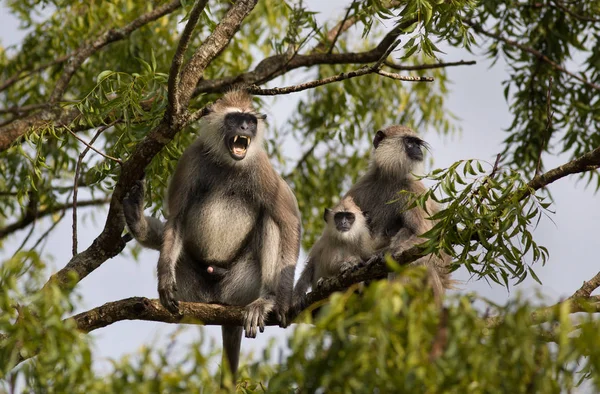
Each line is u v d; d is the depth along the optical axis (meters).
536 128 16.62
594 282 9.58
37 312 6.57
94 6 17.16
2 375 6.38
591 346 5.53
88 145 10.91
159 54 16.61
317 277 13.02
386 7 13.52
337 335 5.76
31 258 6.80
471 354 5.59
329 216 12.97
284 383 5.84
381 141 14.36
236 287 12.41
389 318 5.56
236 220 12.52
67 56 16.61
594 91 16.97
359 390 5.57
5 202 16.42
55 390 6.14
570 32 17.36
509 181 9.58
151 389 5.88
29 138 11.62
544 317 5.78
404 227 13.19
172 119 10.40
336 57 14.95
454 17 11.55
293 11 14.83
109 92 11.47
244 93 13.16
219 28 10.85
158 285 11.09
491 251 9.76
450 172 9.59
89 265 11.14
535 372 5.67
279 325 11.59
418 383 5.48
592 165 9.58
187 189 12.46
